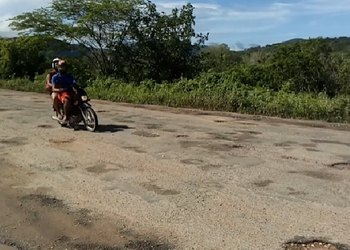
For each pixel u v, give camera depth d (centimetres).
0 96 2086
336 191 623
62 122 1145
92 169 744
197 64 2538
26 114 1394
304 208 558
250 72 1931
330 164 770
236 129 1129
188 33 2477
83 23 2509
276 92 1672
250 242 466
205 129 1125
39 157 828
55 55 2836
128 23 2508
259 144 937
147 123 1218
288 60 1906
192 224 513
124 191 630
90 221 528
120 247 460
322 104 1362
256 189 633
